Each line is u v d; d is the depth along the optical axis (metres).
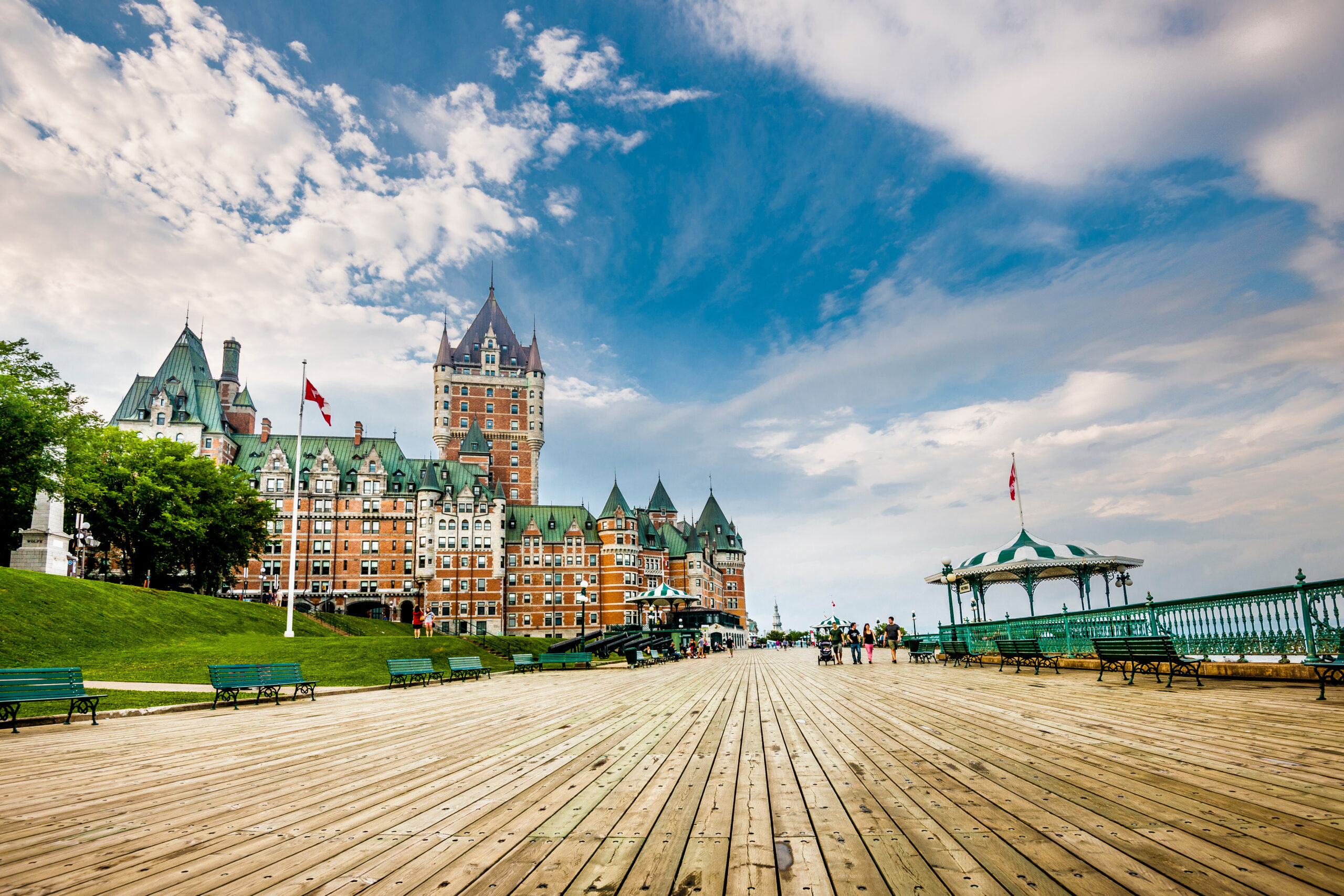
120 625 36.91
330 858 5.00
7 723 13.59
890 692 16.70
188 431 100.12
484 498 110.62
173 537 63.19
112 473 61.94
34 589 35.78
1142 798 5.86
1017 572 30.98
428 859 4.91
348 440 113.31
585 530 116.62
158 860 5.05
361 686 24.48
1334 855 4.38
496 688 23.39
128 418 99.19
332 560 105.12
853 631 31.98
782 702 15.31
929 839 5.00
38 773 8.77
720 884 4.27
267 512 76.00
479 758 9.11
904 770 7.45
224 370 119.94
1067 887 4.03
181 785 7.85
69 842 5.55
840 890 4.11
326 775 8.22
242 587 100.56
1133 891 3.92
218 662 29.17
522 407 138.38
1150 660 15.05
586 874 4.51
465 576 107.88
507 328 142.25
